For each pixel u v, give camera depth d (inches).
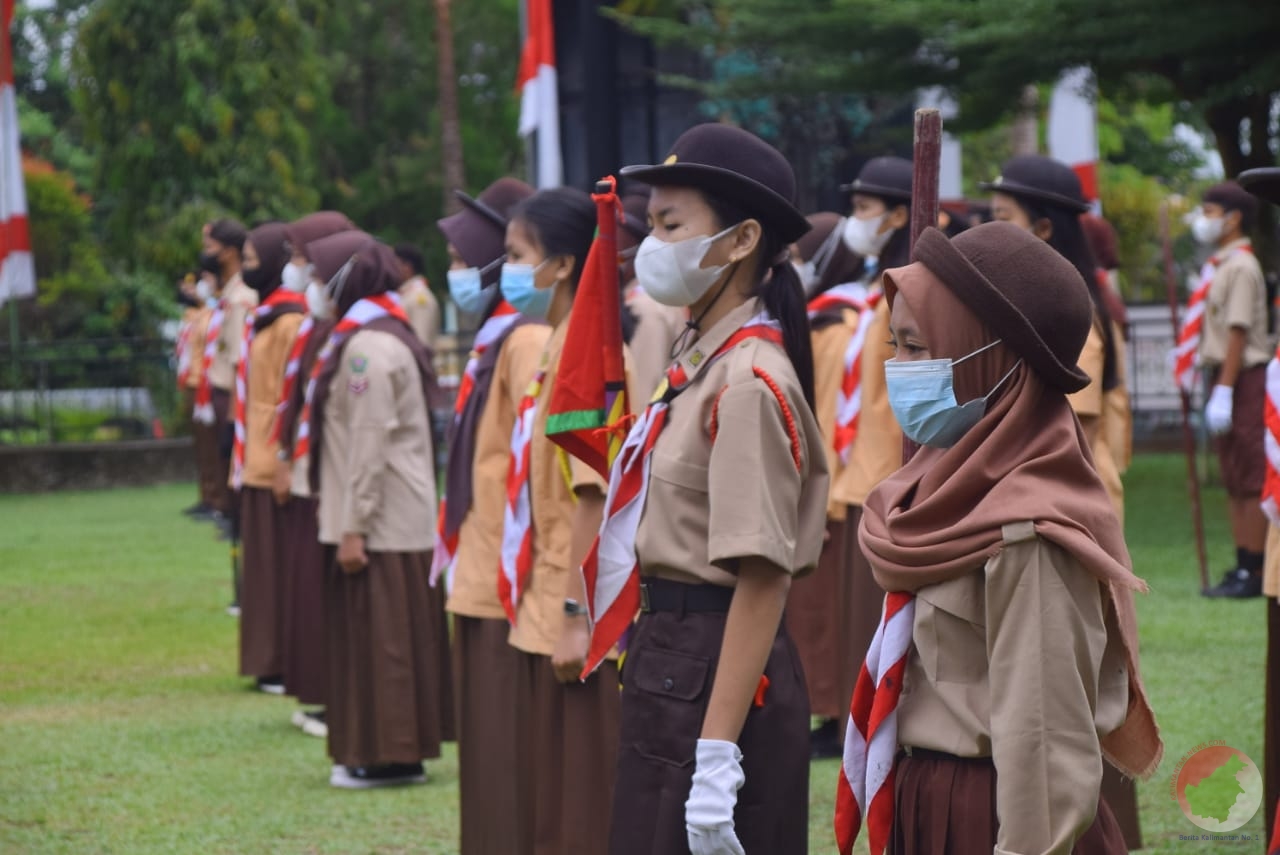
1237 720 366.3
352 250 362.0
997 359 149.6
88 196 1797.5
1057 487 145.8
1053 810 139.7
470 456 286.5
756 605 181.2
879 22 708.0
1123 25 661.9
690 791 183.6
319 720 414.6
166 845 314.3
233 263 608.4
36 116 1888.5
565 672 236.8
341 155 1697.8
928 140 178.1
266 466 456.1
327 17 1393.9
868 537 154.2
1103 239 413.7
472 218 301.7
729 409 183.6
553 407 217.5
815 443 191.6
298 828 325.7
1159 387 1047.6
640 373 316.8
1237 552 532.7
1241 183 180.4
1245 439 521.0
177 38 1257.4
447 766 381.7
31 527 841.5
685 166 188.5
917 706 152.5
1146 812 315.6
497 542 278.7
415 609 354.3
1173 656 437.7
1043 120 1295.5
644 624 193.2
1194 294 539.5
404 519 352.2
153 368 1113.4
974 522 144.8
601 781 241.1
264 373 459.8
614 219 214.4
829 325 382.6
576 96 951.6
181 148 1274.6
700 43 783.7
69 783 363.6
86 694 459.8
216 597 616.7
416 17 1659.7
